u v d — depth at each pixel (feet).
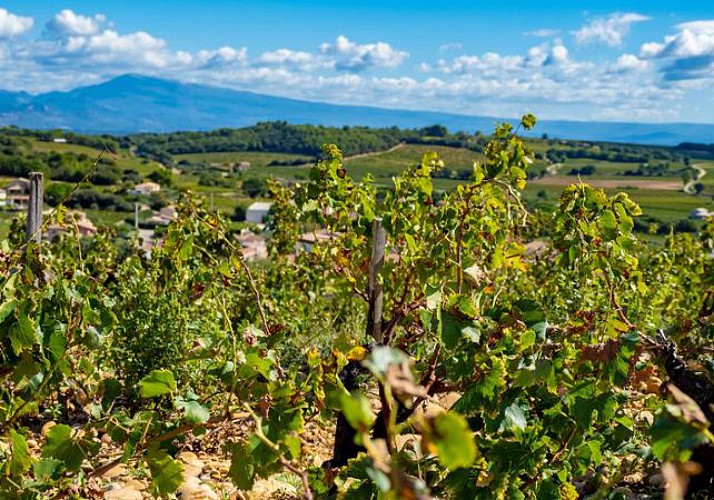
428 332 12.46
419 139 609.01
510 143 17.13
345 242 19.83
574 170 525.75
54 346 11.13
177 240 17.07
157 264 21.30
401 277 17.99
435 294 10.98
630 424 12.48
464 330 10.71
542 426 11.56
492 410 10.81
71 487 11.91
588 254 15.46
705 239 37.93
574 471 12.32
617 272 15.38
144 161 537.65
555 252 28.86
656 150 652.07
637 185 485.15
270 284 35.60
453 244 17.10
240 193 440.04
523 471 10.95
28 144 483.10
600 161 589.32
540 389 11.71
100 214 298.56
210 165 626.23
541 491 11.34
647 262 32.83
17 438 10.32
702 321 17.85
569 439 11.64
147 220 200.44
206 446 17.02
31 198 20.47
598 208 15.60
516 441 11.07
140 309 19.85
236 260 16.03
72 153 486.79
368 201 19.43
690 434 6.41
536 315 11.43
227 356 12.50
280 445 9.59
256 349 11.46
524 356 11.02
